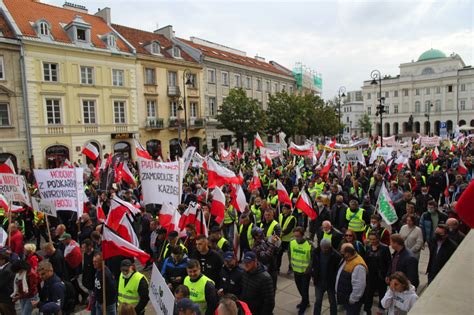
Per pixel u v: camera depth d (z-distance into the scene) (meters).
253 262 5.29
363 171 15.38
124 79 33.03
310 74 71.94
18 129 26.78
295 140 55.53
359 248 6.81
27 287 6.21
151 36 39.78
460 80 85.06
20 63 26.62
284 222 9.04
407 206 8.15
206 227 8.34
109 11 35.91
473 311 2.70
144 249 10.12
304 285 6.82
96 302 6.10
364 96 100.81
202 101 40.47
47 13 30.88
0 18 27.17
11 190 9.12
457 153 24.09
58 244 8.14
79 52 29.67
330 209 10.09
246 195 14.22
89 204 11.36
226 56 46.09
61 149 29.27
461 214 2.61
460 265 3.68
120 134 32.50
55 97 28.52
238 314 4.14
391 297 5.06
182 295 4.65
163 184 8.74
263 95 50.66
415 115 91.69
